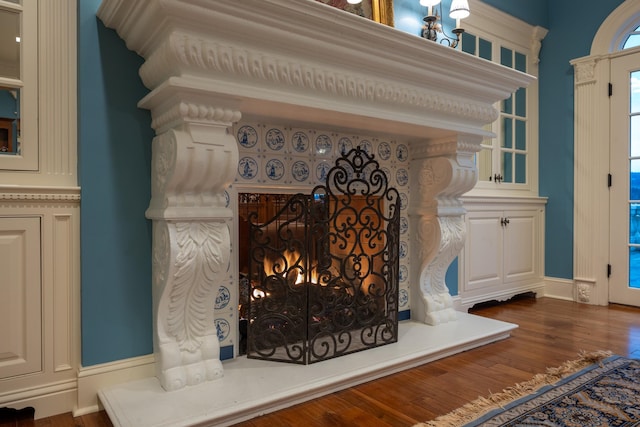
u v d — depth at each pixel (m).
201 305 1.70
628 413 1.54
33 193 1.52
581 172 3.44
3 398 1.49
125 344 1.69
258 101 1.62
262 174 2.03
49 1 1.61
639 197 3.15
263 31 1.53
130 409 1.45
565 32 3.54
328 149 2.25
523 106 3.67
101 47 1.64
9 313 1.51
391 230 2.18
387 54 1.86
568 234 3.53
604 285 3.31
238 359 1.94
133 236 1.71
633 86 3.18
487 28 3.28
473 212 3.12
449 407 1.61
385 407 1.61
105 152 1.64
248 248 1.97
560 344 2.35
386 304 2.17
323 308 1.94
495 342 2.39
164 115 1.61
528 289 3.54
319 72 1.72
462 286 3.04
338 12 1.60
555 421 1.49
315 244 1.93
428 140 2.51
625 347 2.29
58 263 1.59
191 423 1.38
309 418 1.52
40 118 1.58
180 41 1.41
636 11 3.12
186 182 1.56
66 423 1.51
